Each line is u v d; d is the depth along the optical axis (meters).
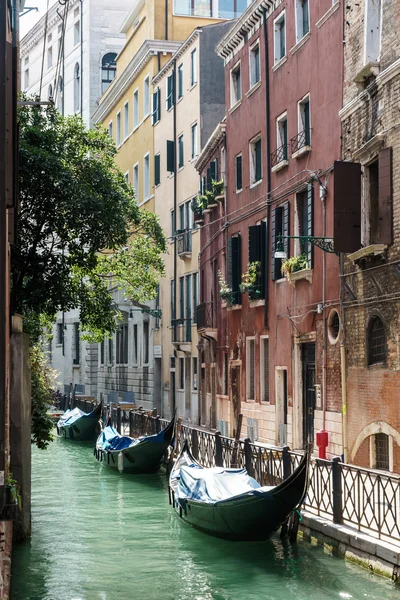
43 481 25.36
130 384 49.56
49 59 72.00
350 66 21.62
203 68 38.44
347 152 21.77
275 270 26.73
